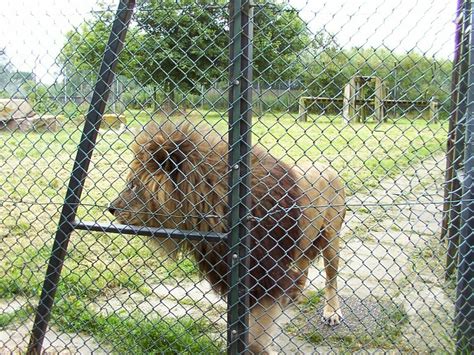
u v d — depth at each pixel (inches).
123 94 124.0
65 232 117.8
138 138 122.6
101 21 114.9
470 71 111.7
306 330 157.2
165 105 120.9
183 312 167.5
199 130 120.3
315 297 161.0
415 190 291.1
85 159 117.0
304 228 133.6
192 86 118.3
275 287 123.6
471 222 116.4
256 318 123.0
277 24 103.7
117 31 112.0
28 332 136.3
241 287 106.9
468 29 111.5
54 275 118.9
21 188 299.9
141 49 119.0
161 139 118.6
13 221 251.6
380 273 201.9
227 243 108.6
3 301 165.6
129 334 145.8
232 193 104.9
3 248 215.3
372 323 158.6
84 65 125.8
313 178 143.6
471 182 115.0
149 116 121.8
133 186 121.9
